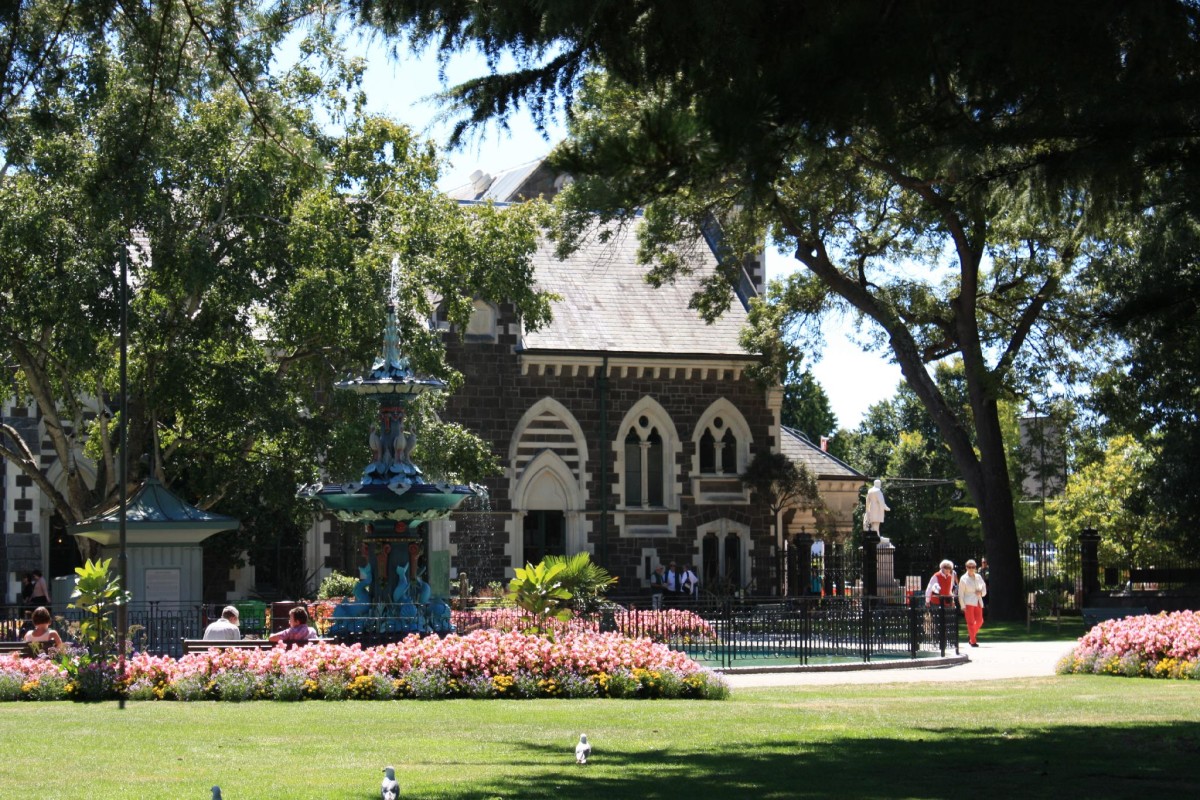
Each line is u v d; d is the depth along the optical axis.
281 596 46.94
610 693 20.47
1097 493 55.97
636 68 11.95
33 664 20.27
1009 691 21.56
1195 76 11.41
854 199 42.53
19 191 32.34
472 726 16.56
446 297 38.06
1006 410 65.50
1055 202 12.81
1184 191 12.22
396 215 37.78
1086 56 11.23
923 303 46.12
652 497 52.81
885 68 10.97
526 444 50.78
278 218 36.81
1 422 38.06
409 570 24.48
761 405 54.19
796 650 29.55
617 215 12.91
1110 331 15.45
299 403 38.34
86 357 32.50
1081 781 12.08
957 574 51.28
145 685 19.95
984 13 11.05
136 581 27.77
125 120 16.55
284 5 14.35
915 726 16.72
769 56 11.43
